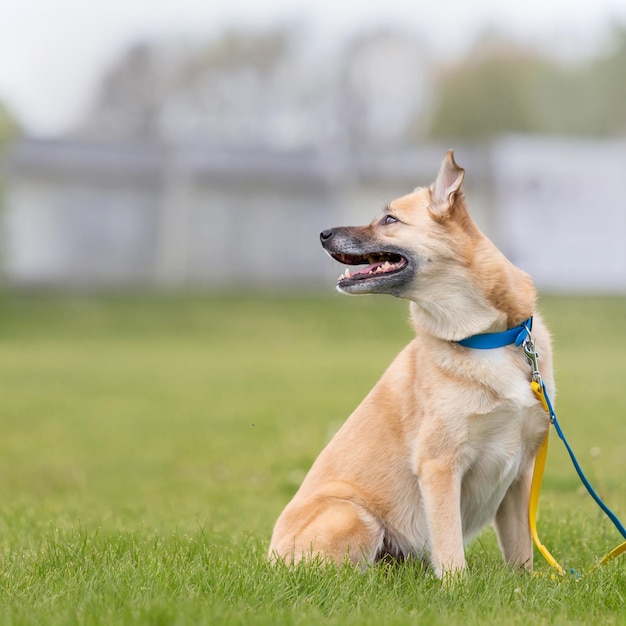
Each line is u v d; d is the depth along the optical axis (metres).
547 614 4.45
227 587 4.66
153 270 40.75
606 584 4.84
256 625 4.08
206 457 11.77
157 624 4.06
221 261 40.97
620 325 31.08
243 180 40.72
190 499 9.28
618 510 7.37
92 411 15.79
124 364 23.52
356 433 5.61
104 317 34.06
